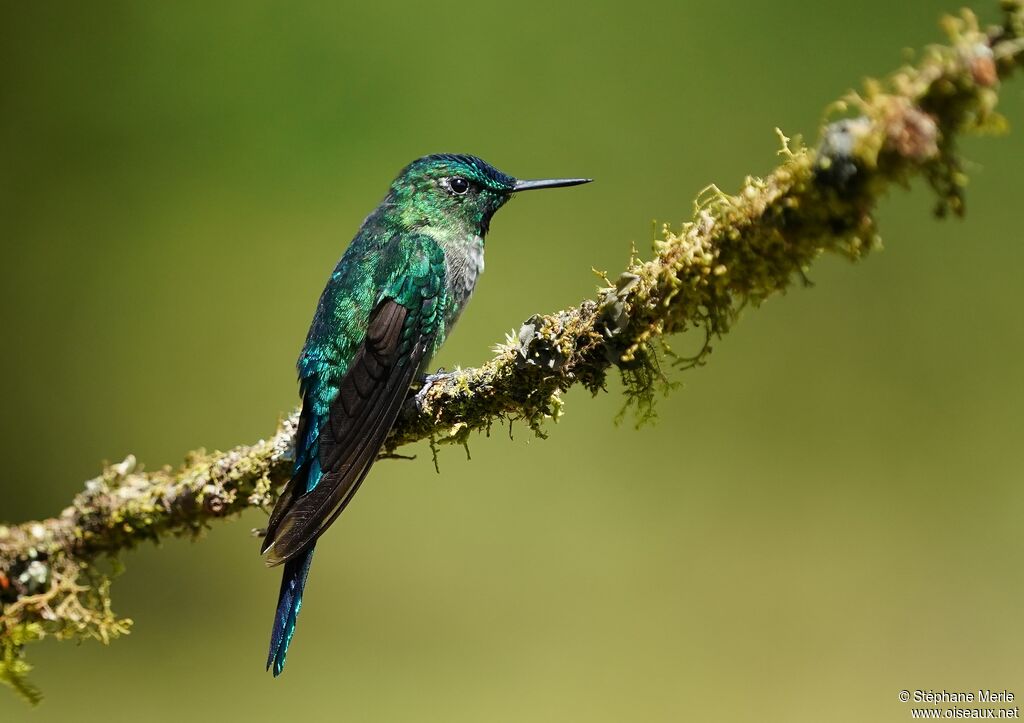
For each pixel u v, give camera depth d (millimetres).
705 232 4133
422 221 6777
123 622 5645
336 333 6062
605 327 4480
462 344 13578
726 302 4195
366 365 5953
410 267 6320
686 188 14133
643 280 4328
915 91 3406
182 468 5730
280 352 13742
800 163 3738
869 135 3443
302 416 5707
